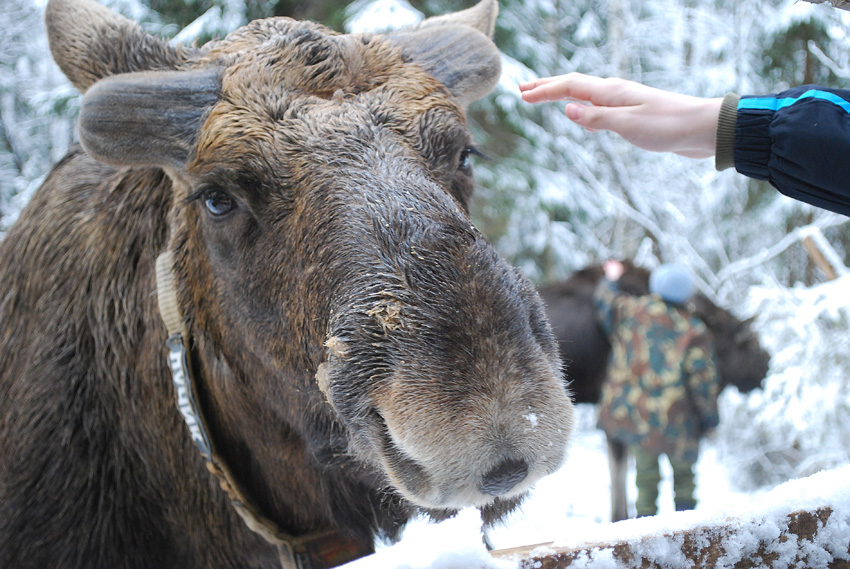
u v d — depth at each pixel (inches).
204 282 82.9
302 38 76.4
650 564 46.4
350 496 85.7
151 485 93.1
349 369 56.9
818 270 404.8
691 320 214.5
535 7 423.5
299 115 71.2
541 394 53.7
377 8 294.4
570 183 438.3
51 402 90.8
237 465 90.7
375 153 67.9
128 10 336.2
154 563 94.4
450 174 74.7
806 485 52.1
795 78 385.7
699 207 504.4
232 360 82.3
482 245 59.3
